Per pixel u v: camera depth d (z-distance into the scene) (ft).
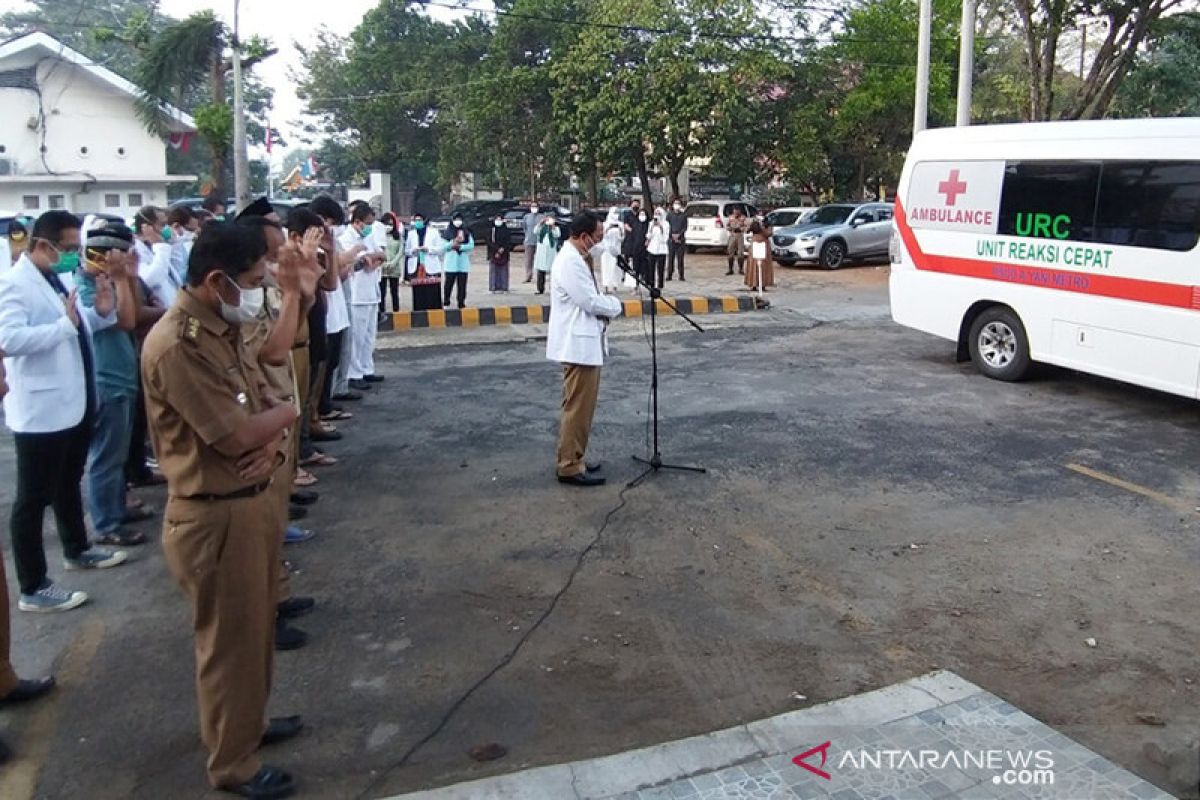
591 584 15.90
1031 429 25.39
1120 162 26.32
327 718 12.02
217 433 9.38
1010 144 29.63
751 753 11.03
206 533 9.73
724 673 13.03
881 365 34.35
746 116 82.64
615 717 12.00
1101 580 15.90
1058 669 13.07
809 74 86.43
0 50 68.80
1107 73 57.21
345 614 14.92
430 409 28.14
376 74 123.54
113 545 17.63
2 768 11.06
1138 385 28.30
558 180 109.40
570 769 10.75
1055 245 28.37
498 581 16.07
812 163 87.97
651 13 80.12
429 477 21.63
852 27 87.45
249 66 75.10
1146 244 25.80
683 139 82.89
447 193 135.03
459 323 44.21
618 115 82.38
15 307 13.85
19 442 14.51
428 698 12.47
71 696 12.64
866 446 23.82
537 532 18.22
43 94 71.87
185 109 85.35
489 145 107.14
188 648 13.96
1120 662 13.23
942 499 19.90
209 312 9.51
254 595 10.08
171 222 24.03
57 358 14.56
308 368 21.49
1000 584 15.78
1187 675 12.88
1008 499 19.89
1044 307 28.99
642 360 35.60
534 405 28.66
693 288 57.82
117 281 16.60
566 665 13.29
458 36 118.62
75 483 16.24
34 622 14.74
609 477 21.50
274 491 10.51
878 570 16.37
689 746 11.16
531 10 98.94
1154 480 21.13
